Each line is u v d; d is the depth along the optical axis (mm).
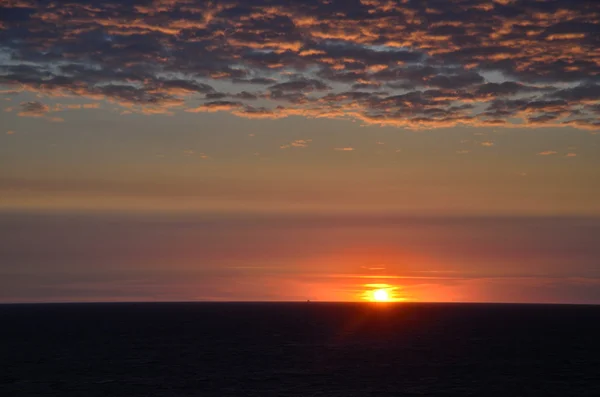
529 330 118562
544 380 59875
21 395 53219
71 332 115000
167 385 57406
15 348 87562
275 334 109875
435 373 63719
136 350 84688
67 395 53125
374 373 63812
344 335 107500
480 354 79062
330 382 58656
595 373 64062
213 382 58781
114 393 53844
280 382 58750
